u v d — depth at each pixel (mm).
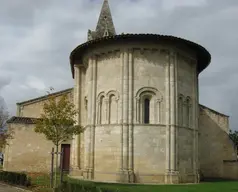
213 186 21359
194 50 26234
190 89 26391
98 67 25875
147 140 23172
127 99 23578
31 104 35625
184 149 24344
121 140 23203
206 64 28922
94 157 24547
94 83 25688
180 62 25438
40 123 21172
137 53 24391
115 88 24422
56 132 21250
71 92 35031
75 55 28500
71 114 21672
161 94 24031
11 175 22266
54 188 17172
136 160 22875
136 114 23531
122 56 24297
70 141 32594
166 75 24297
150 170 22797
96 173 24047
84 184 14227
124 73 23938
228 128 34656
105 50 25250
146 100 24312
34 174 27750
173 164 23016
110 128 23984
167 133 23469
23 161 31062
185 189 19203
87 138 25250
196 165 25328
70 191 14945
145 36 23625
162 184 21766
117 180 22672
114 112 24344
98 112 25219
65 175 28594
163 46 24391
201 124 34500
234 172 32094
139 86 23906
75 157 29250
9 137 31062
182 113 25016
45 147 31844
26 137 31547
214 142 34250
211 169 33656
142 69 24156
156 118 23766
